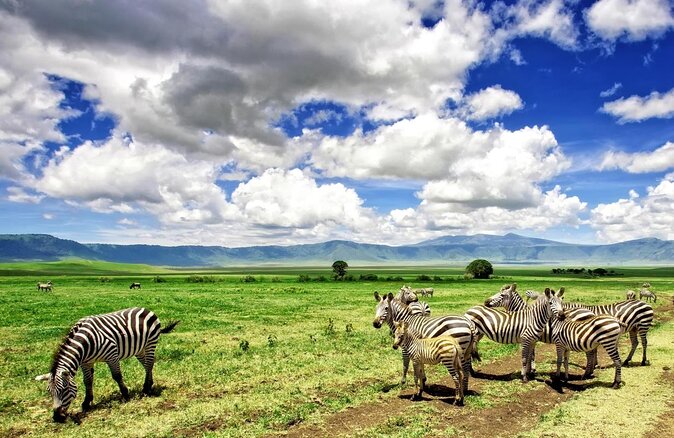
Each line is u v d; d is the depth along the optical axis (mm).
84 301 39719
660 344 20328
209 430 10422
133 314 12727
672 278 109688
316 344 20281
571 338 13602
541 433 10023
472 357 16453
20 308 33688
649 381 14086
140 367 16125
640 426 10391
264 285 74312
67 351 11000
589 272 149625
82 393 13219
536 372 15422
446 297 47438
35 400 12445
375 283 81688
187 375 15039
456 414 11320
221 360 17219
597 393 12859
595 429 10234
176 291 57344
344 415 11312
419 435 10023
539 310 13945
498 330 14508
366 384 14055
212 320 28141
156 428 10461
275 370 15680
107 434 10102
